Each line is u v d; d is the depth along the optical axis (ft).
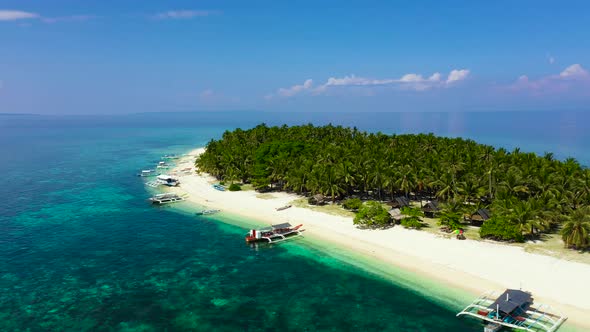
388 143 482.28
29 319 168.66
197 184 439.63
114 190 422.82
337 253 236.02
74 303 182.80
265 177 386.93
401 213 277.03
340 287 197.47
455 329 160.35
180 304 183.11
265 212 322.96
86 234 279.28
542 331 152.76
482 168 325.62
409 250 230.07
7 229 288.51
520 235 231.09
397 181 311.06
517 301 161.38
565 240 217.56
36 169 567.18
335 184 322.96
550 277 190.60
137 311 176.55
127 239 269.23
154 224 302.25
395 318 169.37
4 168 575.79
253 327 164.96
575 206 265.13
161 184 441.27
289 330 162.71
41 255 239.91
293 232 271.69
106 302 183.93
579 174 298.15
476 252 221.87
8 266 222.89
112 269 220.64
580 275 191.11
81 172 540.52
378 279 202.39
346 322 167.94
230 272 217.15
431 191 360.69
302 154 425.69
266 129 622.54
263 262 229.86
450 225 250.37
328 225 281.95
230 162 422.41
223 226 295.89
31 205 358.43
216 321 169.07
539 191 284.20
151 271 218.38
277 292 194.18
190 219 313.94
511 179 289.74
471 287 187.32
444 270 204.74
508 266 203.62
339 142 504.02
